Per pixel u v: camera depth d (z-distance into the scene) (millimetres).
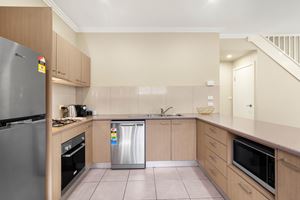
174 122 3096
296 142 1167
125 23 3402
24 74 1431
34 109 1562
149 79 3646
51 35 1842
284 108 3955
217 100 3676
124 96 3621
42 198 1703
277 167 1159
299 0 2650
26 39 1831
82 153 2615
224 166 1976
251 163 1532
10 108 1276
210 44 3676
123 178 2691
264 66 3963
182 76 3666
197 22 3375
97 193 2271
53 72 2088
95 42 3613
